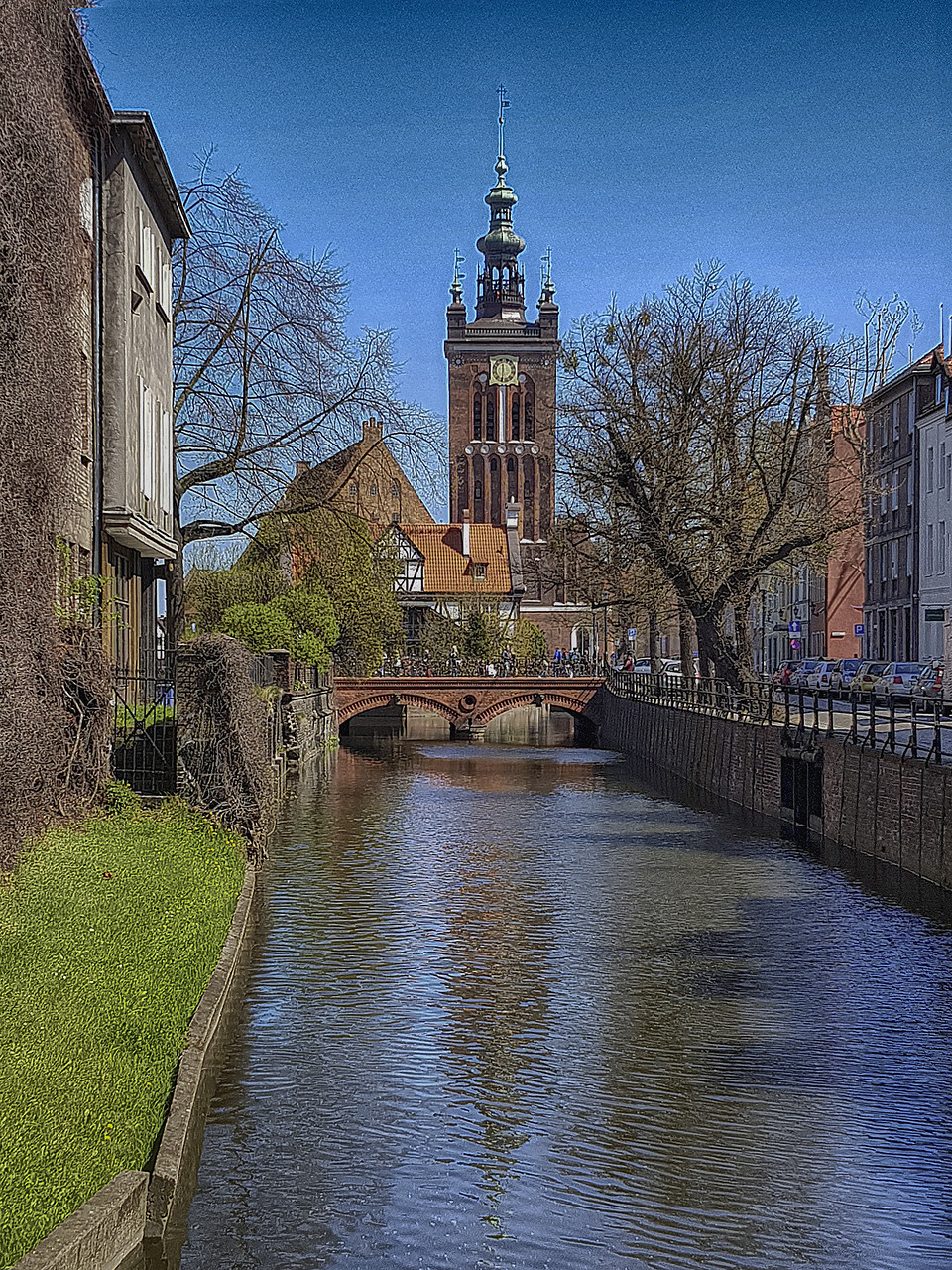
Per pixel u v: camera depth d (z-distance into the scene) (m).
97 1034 12.17
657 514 51.19
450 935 22.62
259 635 56.97
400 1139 13.52
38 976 13.43
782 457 50.28
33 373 18.81
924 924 23.47
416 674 88.50
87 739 23.27
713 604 51.53
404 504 89.56
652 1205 12.10
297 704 55.56
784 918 24.06
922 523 75.56
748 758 42.75
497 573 120.38
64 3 22.05
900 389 80.12
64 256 20.31
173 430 37.88
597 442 52.56
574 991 19.08
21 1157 9.45
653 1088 15.06
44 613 19.94
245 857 24.53
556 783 51.31
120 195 28.92
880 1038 16.92
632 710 68.75
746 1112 14.40
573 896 26.19
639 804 43.56
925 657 74.69
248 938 21.58
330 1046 16.47
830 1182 12.59
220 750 25.80
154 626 37.31
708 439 51.31
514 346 147.38
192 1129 12.67
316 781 51.59
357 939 22.22
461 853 31.91
